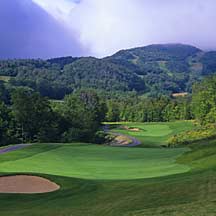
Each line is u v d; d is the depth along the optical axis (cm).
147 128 13838
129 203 2281
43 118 11412
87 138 11488
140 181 3039
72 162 4509
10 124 10994
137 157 4766
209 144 5047
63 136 11362
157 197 2312
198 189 2320
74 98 14338
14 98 11306
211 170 3027
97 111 14888
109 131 13575
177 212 1881
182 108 16512
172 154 4825
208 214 1758
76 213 2234
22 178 3369
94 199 2569
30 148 5691
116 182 3084
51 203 2597
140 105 18712
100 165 4241
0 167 4253
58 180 3244
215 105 11225
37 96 11562
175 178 2931
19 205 2609
